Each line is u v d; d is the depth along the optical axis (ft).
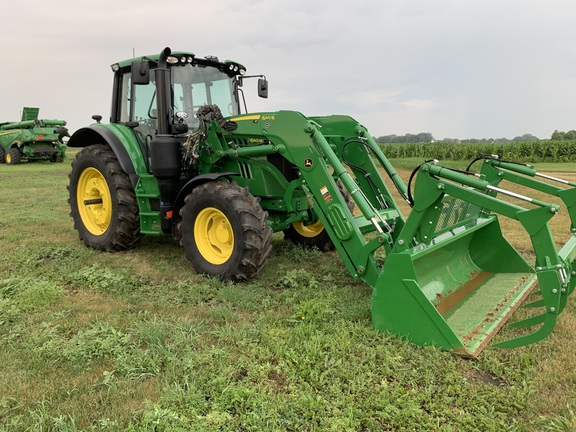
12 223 27.35
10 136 76.48
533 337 11.42
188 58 19.07
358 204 14.15
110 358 11.23
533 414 9.38
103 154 20.72
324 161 15.38
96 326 12.89
